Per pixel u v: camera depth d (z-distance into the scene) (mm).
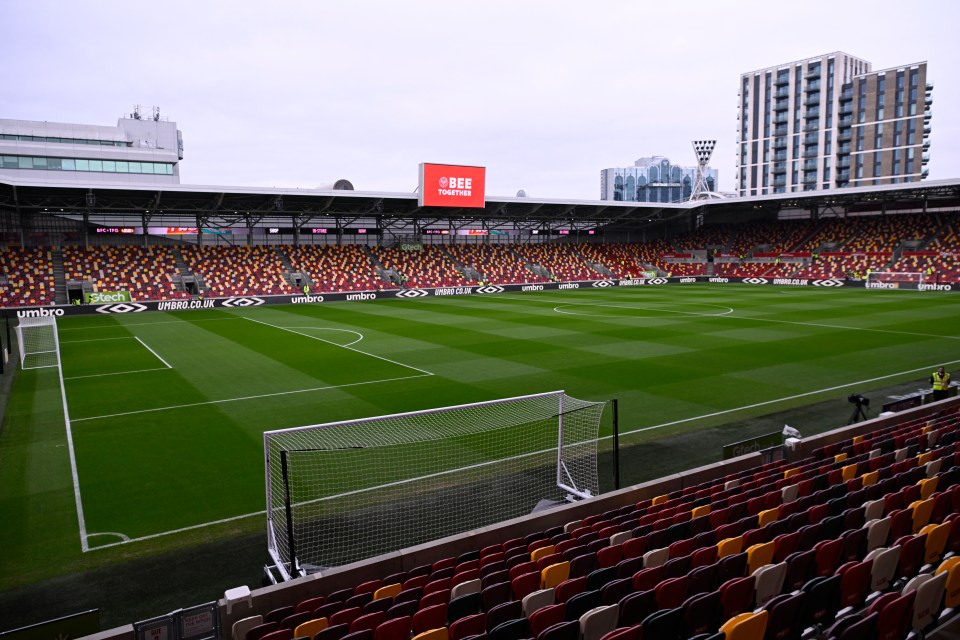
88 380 24328
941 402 16516
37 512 12508
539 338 32875
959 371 23734
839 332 33438
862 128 117562
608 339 32156
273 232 64125
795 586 6961
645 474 14195
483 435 16781
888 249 67500
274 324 40750
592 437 16656
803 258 72000
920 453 12172
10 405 20719
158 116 96500
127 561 10562
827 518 8094
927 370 24000
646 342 31062
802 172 125250
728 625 5316
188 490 13523
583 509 10758
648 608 6262
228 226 62219
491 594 6820
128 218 58000
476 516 12109
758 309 45000
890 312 42031
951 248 63219
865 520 8594
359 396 21219
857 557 7602
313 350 30234
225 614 7617
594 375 23859
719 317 40656
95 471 14664
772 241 77312
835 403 19609
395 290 60344
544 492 13242
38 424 18469
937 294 55000
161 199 52719
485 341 32219
